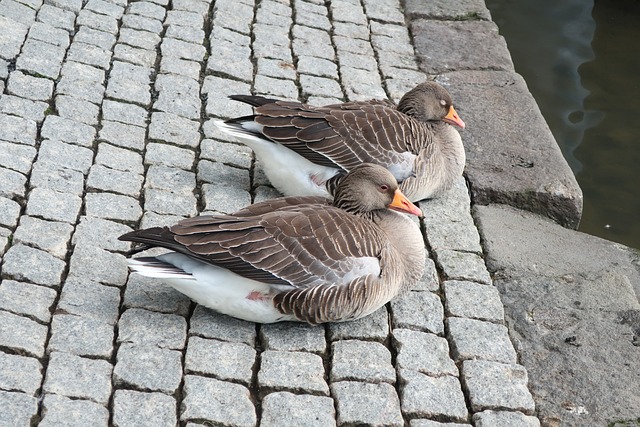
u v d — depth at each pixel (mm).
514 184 7816
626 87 11070
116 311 5656
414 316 6117
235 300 5562
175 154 7402
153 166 7180
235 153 7637
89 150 7141
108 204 6613
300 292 5562
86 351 5285
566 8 12648
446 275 6613
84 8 9062
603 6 12688
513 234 7293
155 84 8203
